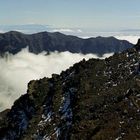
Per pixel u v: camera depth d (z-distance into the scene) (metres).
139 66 107.25
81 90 108.44
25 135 108.94
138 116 75.88
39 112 117.56
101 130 75.81
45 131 103.19
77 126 86.75
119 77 107.12
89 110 93.25
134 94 87.50
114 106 86.31
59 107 111.38
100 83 109.00
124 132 71.38
